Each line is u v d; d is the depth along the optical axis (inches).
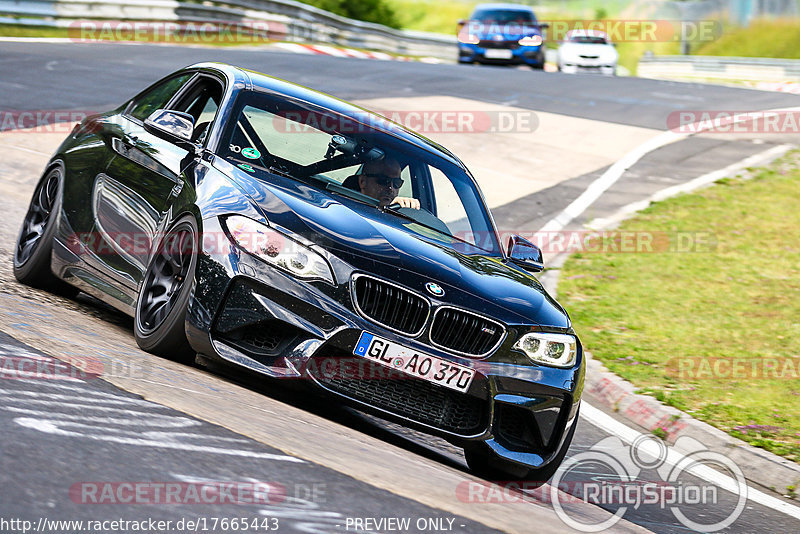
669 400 868.6
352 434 526.9
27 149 1450.5
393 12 5625.0
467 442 549.3
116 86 2025.1
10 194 1195.3
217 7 3346.5
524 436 573.6
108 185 679.7
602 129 2180.1
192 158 624.7
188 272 553.3
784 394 915.4
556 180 1764.3
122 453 352.8
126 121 737.6
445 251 604.1
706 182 1844.2
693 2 5723.4
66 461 331.9
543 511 486.0
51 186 754.2
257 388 584.4
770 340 1085.1
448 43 4466.0
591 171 1854.1
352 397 531.5
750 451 777.6
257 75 726.5
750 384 936.3
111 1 2999.5
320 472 394.0
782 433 815.7
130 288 634.2
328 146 668.1
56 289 747.4
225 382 552.7
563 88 2689.5
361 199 640.4
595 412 861.8
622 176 1841.8
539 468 573.6
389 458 483.2
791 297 1252.5
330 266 535.5
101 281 669.3
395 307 536.4
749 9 6067.9
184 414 427.8
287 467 387.5
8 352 466.6
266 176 607.2
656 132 2209.6
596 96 2593.5
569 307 1155.3
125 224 647.8
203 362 581.9
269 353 536.4
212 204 561.9
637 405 866.1
